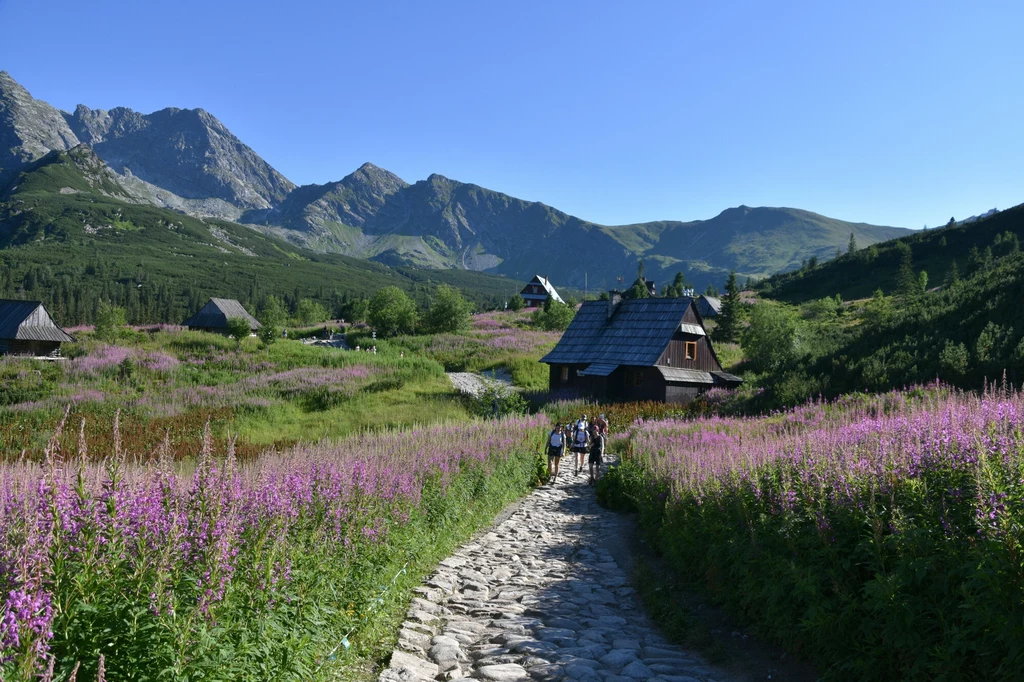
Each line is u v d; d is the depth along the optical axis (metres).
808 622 6.36
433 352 61.88
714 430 20.97
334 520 7.80
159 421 27.53
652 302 47.59
